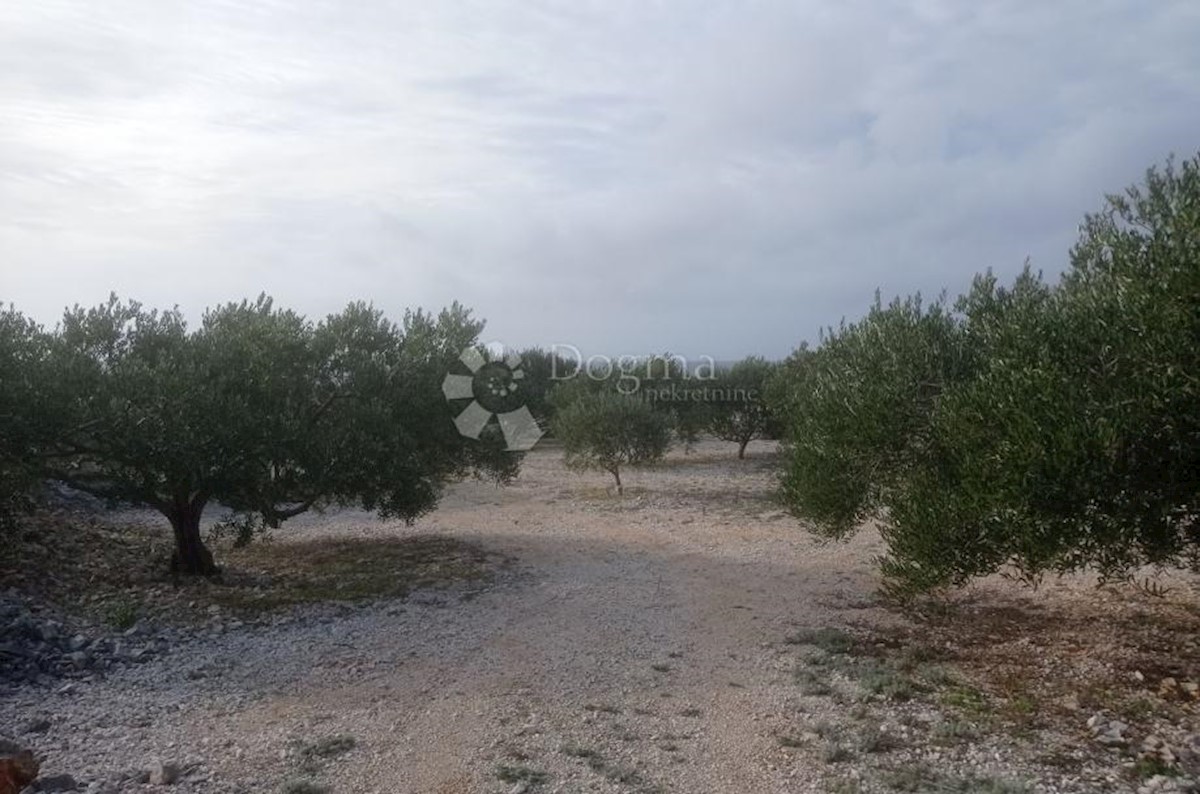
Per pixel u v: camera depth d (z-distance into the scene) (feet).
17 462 32.19
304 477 38.58
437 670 26.58
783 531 53.21
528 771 18.86
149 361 37.04
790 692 24.77
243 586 37.35
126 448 32.99
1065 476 19.16
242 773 18.54
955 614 33.22
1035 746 20.65
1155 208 20.89
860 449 27.55
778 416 70.74
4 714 21.45
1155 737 20.88
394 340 45.01
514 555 46.55
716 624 32.58
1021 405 20.44
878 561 27.99
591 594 37.55
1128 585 35.65
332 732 21.20
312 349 41.24
